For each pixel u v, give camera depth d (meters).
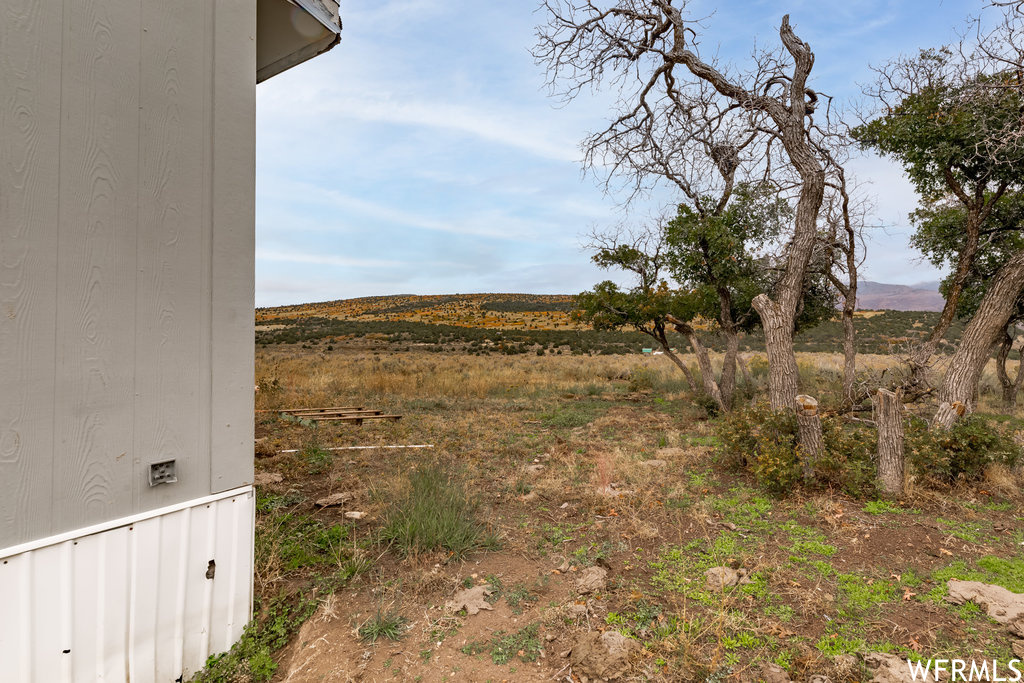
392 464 6.83
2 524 1.95
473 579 3.73
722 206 11.19
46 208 2.06
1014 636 2.96
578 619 3.18
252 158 2.81
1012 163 8.08
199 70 2.56
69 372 2.13
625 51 8.03
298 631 3.07
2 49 1.93
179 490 2.52
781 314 6.81
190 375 2.55
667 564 3.94
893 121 8.95
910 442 5.66
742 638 2.94
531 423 10.05
